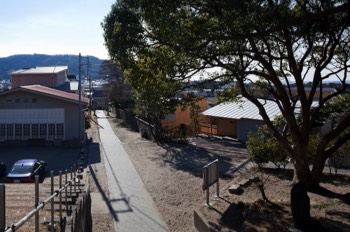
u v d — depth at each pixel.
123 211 16.42
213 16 11.06
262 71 16.05
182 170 24.22
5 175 24.50
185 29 11.28
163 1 10.56
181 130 37.84
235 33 10.66
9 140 36.81
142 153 30.83
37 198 7.36
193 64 13.63
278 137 16.16
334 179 18.41
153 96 15.12
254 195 16.31
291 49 13.57
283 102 15.21
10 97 37.56
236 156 28.61
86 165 26.44
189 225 14.70
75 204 11.34
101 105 92.00
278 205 14.02
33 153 32.69
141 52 12.77
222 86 16.72
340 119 18.38
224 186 18.95
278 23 10.12
